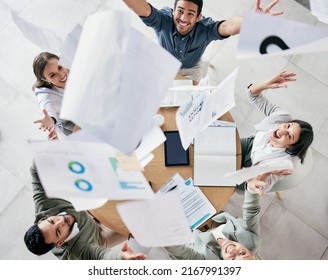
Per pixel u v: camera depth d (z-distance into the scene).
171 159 1.58
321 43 0.76
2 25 2.42
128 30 0.73
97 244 1.66
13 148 2.22
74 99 0.78
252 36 0.72
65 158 0.81
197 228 1.55
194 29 1.67
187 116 1.39
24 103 2.29
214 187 1.56
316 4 1.01
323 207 2.13
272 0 2.44
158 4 2.42
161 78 0.77
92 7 2.45
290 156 1.62
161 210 0.97
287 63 2.36
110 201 1.54
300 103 2.30
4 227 2.09
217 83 2.34
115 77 0.77
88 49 0.76
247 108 2.30
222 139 1.61
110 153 0.83
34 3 2.46
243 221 1.63
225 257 1.53
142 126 0.79
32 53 2.37
